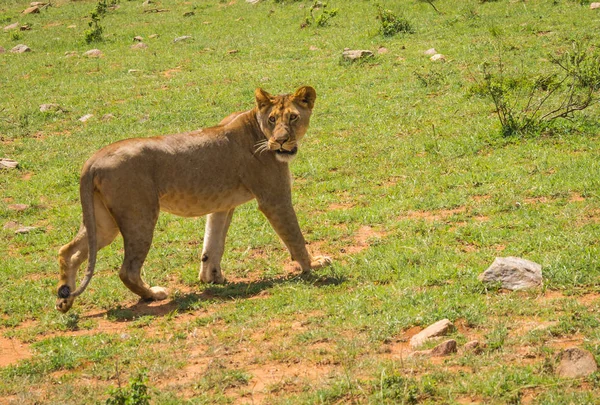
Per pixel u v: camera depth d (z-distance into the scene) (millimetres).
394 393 8547
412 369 9141
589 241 12992
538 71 24875
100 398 9211
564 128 19594
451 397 8461
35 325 12039
